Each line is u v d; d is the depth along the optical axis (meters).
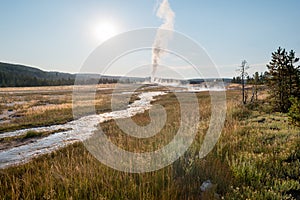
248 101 16.88
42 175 4.70
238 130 7.47
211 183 3.93
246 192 3.47
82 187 3.78
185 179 3.99
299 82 12.59
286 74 12.89
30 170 5.36
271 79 13.57
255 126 8.27
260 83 17.89
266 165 4.52
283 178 4.10
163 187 3.50
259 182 3.78
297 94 12.43
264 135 6.73
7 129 13.76
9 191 4.01
